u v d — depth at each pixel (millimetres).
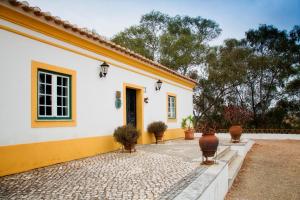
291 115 21359
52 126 7461
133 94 12438
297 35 22297
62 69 7914
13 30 6457
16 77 6504
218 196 5891
